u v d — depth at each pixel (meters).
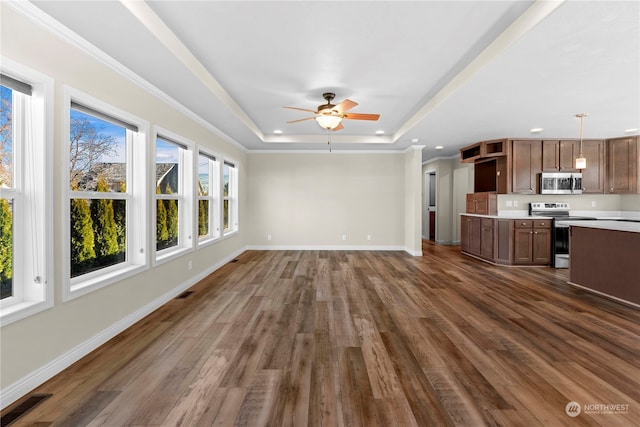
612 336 2.62
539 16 2.00
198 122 4.30
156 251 3.57
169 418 1.62
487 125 4.68
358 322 2.92
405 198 6.98
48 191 1.98
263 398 1.79
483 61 2.69
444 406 1.72
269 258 6.08
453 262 5.75
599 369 2.10
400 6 2.09
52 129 2.01
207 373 2.05
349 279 4.50
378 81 3.39
